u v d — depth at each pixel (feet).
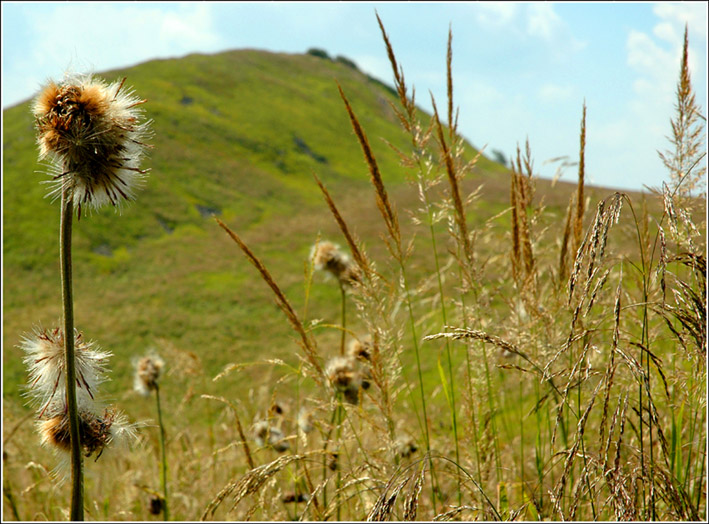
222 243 164.35
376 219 155.02
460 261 9.65
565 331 8.70
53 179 4.65
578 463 8.46
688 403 8.11
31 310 110.01
